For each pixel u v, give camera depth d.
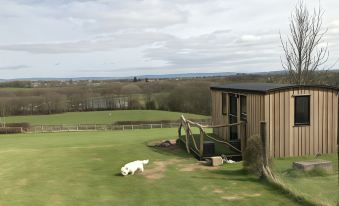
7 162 15.07
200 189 10.05
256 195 9.30
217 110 19.36
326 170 11.23
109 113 66.75
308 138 14.39
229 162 13.66
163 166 13.48
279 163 13.08
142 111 68.44
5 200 9.32
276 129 14.02
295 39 21.53
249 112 15.06
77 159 15.42
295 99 14.20
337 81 20.56
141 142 21.06
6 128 44.75
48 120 62.19
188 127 16.48
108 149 18.02
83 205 8.88
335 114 14.63
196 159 14.72
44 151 18.00
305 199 8.55
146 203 8.95
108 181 11.34
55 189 10.45
